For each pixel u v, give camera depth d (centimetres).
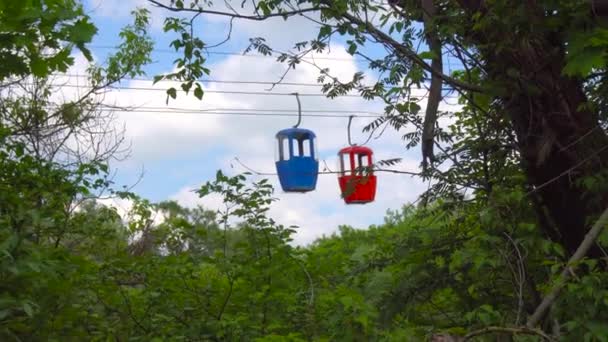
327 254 680
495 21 536
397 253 611
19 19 441
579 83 559
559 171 559
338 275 651
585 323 452
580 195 555
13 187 666
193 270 629
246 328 607
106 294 615
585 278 452
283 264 618
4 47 459
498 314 464
